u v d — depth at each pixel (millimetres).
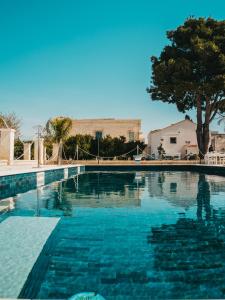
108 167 24125
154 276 3244
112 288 2971
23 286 2773
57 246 4195
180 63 24562
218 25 26094
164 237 4680
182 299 2789
